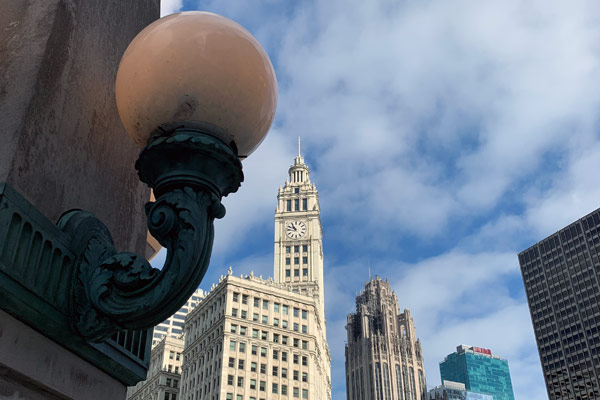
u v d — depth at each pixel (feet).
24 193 6.13
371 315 611.06
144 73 5.94
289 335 277.44
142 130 6.23
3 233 5.46
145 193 10.34
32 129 6.40
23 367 5.89
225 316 263.90
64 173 7.13
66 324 6.19
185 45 5.89
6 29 7.14
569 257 467.93
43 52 6.84
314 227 394.93
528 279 497.05
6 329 5.71
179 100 5.87
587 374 416.26
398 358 571.28
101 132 8.42
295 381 265.54
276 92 6.75
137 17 10.89
